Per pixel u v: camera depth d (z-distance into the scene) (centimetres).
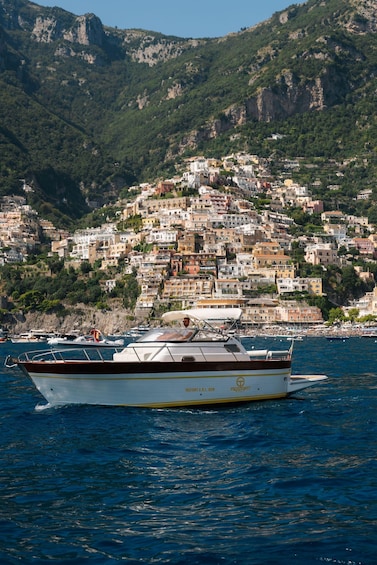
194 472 3934
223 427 5122
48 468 4022
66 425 5159
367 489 3575
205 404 5838
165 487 3653
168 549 2836
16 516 3212
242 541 2906
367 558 2727
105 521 3152
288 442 4653
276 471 3931
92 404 5759
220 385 5894
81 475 3878
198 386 5809
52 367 5722
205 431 4991
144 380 5681
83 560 2747
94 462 4153
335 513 3225
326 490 3569
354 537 2925
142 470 3975
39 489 3616
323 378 6625
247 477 3822
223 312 6481
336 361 12281
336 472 3894
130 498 3466
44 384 5800
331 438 4766
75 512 3266
